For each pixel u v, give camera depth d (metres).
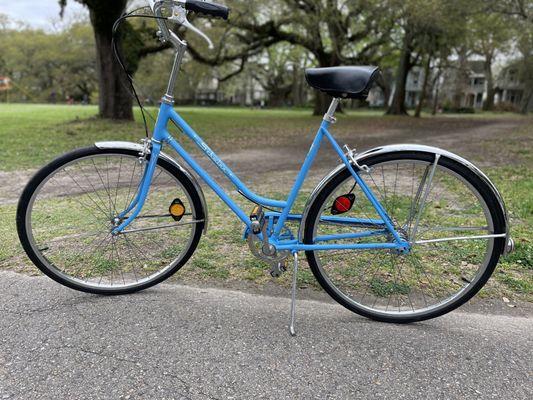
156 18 1.90
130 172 2.24
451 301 2.05
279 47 36.09
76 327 1.97
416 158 1.94
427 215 3.06
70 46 46.25
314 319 2.08
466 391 1.61
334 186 1.98
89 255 2.63
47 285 2.36
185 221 2.32
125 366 1.72
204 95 62.22
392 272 2.50
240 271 2.55
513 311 2.16
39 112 18.11
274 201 2.11
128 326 1.98
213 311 2.12
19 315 2.06
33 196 2.11
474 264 2.63
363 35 19.97
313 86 1.92
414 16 14.51
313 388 1.62
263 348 1.84
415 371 1.72
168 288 2.35
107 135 9.51
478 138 11.34
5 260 2.64
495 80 53.19
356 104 48.22
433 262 2.65
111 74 12.76
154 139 2.11
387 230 2.02
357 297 2.24
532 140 10.41
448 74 43.66
